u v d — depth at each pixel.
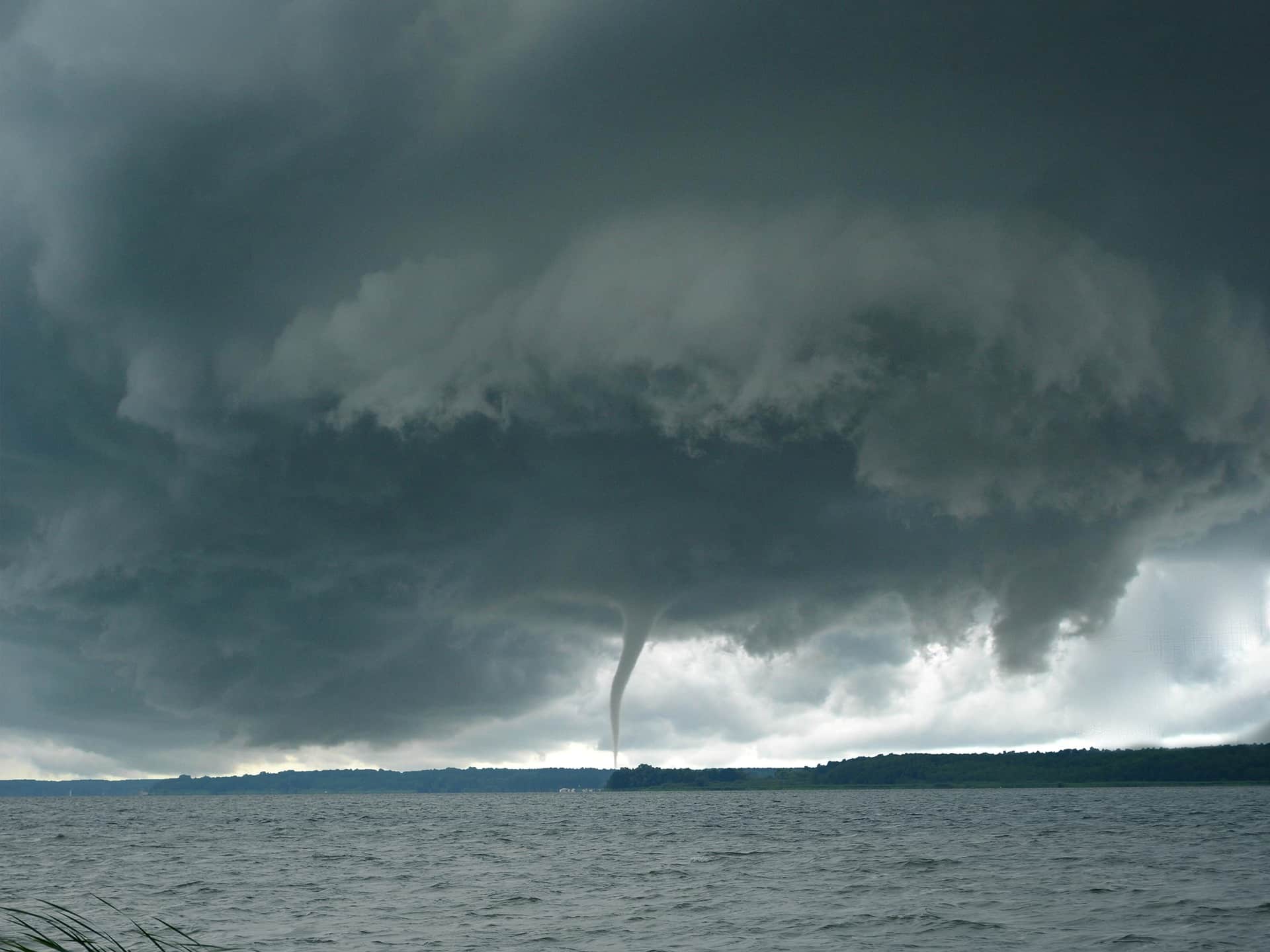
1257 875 57.16
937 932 37.88
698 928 39.84
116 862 80.25
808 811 199.25
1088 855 73.19
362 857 84.69
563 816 194.75
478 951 34.94
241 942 37.25
